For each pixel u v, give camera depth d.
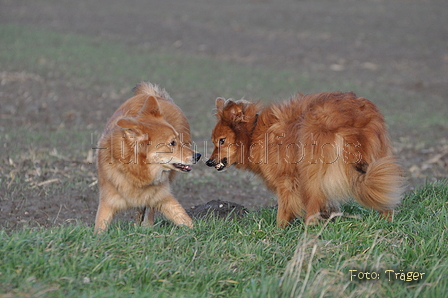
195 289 6.87
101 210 9.33
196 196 12.99
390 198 8.51
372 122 8.79
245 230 8.91
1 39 34.41
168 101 11.20
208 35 44.22
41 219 10.50
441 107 26.11
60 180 13.00
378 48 41.12
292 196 9.51
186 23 48.50
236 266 7.66
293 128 9.20
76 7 52.09
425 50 40.47
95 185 12.87
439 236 8.16
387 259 7.57
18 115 20.06
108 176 9.14
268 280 6.88
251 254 7.82
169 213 9.57
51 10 49.12
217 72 32.28
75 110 21.66
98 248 7.50
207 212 10.18
